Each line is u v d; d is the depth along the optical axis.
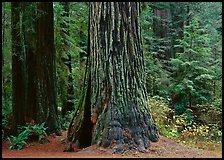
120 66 7.59
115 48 7.63
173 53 20.77
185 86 17.25
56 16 12.95
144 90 7.94
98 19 7.74
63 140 9.62
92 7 7.94
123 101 7.52
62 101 15.61
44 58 10.88
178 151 7.44
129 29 7.73
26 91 10.57
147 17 19.19
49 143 9.74
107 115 7.45
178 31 20.77
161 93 17.61
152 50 19.98
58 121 11.18
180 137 12.00
